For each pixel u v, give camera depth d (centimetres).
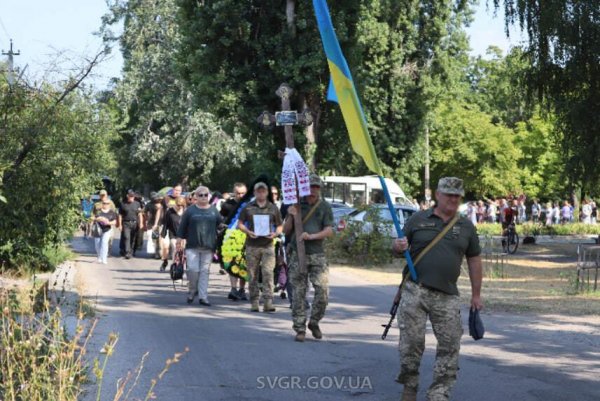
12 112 1392
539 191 7056
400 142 5206
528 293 1877
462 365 1012
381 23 5003
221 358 1023
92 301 1466
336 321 1373
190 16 3797
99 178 2286
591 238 4656
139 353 1029
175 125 5975
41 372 631
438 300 754
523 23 2680
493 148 6588
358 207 2792
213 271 2255
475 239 764
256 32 3753
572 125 2789
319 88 3747
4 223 1554
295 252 1166
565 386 904
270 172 3866
